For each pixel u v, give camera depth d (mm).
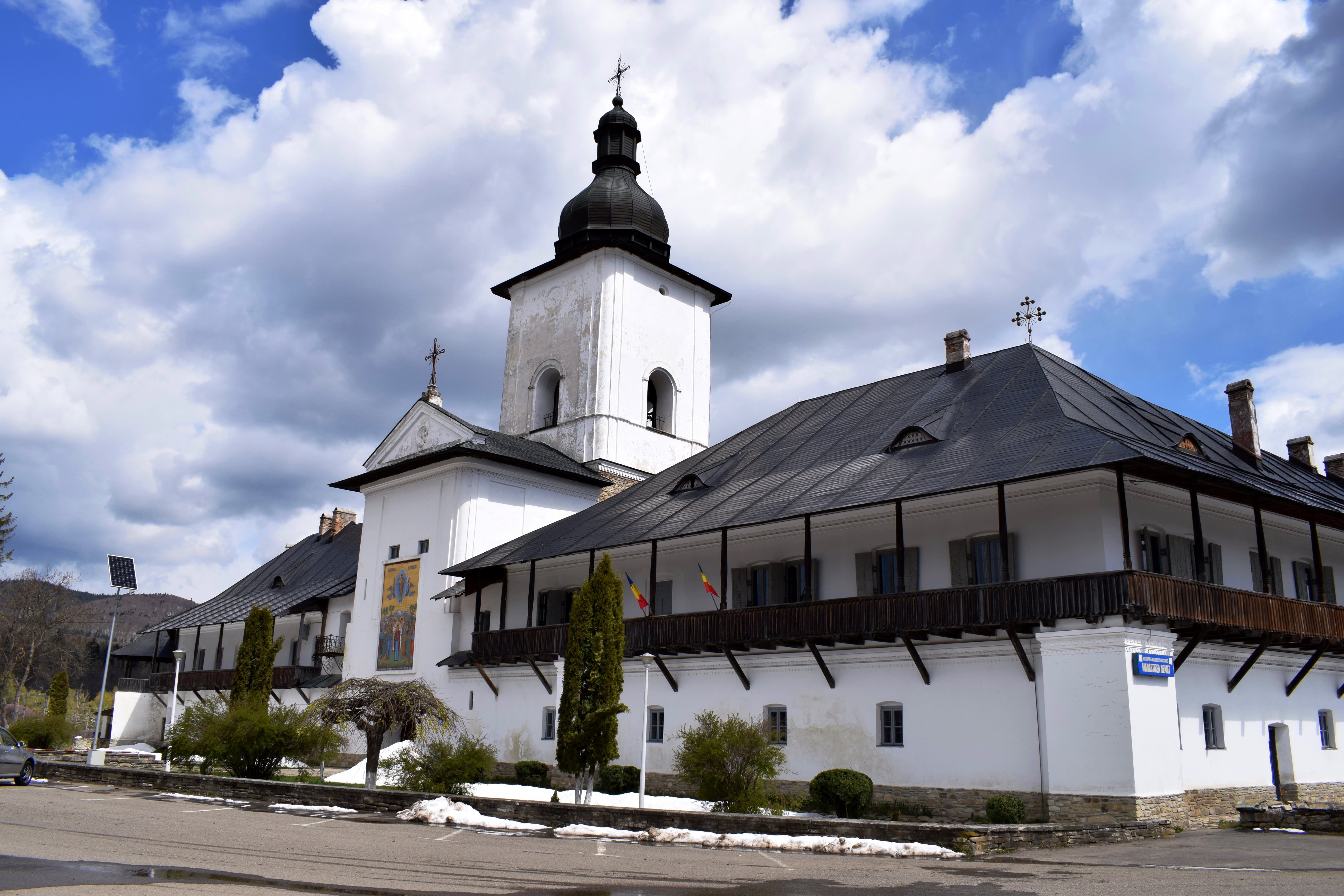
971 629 24094
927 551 27594
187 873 12414
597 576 26750
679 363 51500
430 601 41875
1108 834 19172
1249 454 32156
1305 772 27734
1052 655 23203
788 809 26391
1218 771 24734
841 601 26438
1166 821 20891
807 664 28719
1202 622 22812
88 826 17984
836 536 29797
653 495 37375
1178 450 27016
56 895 10281
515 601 39156
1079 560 24438
